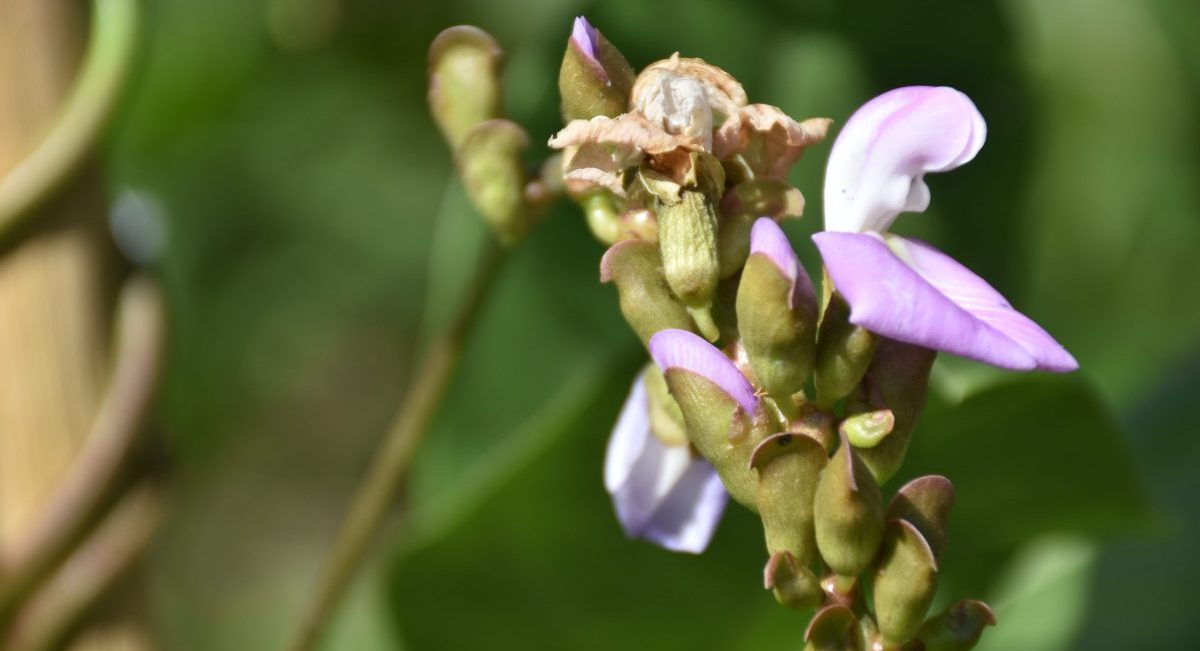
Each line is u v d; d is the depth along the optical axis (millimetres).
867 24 579
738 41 567
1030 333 378
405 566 503
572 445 494
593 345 548
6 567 459
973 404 490
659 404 416
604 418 492
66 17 467
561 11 535
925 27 586
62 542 460
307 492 1051
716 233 388
